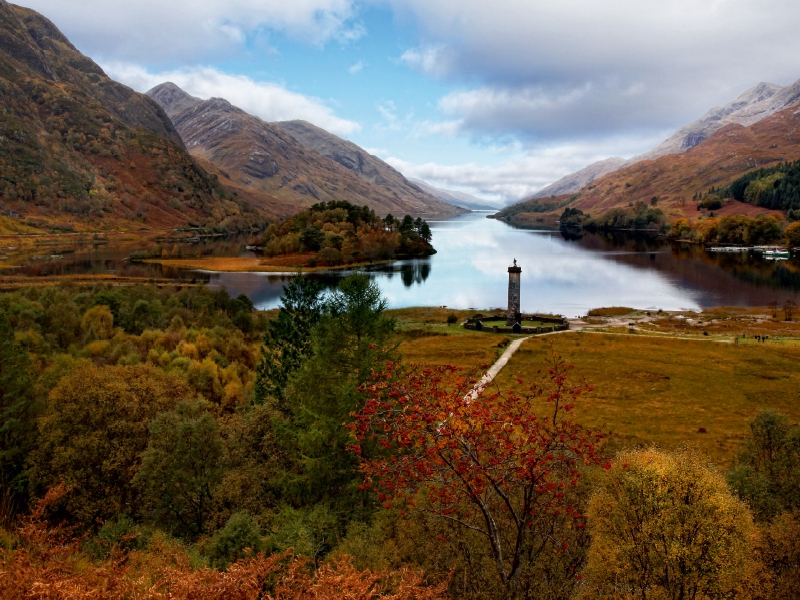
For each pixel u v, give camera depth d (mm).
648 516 15992
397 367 28828
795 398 57312
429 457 14898
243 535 22734
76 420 35188
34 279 150625
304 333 46531
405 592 12359
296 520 24141
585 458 15164
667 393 60219
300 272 50688
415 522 20109
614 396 59531
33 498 34625
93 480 34000
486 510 15617
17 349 40875
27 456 36844
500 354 78812
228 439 35469
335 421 27891
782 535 18688
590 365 72062
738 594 15641
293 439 31141
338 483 27938
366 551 20000
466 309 131875
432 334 95188
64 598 9695
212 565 21328
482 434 15609
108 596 10453
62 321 76938
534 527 18625
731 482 26141
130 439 35281
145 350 68562
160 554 19094
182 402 35531
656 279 173500
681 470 16484
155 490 31219
